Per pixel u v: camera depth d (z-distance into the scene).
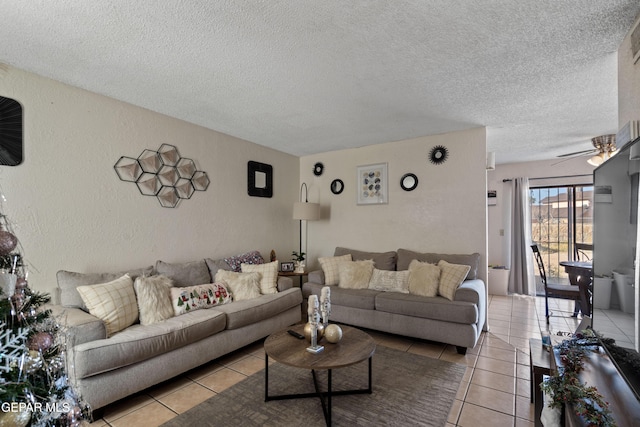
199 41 1.97
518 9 1.67
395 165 4.32
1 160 2.20
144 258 3.06
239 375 2.56
